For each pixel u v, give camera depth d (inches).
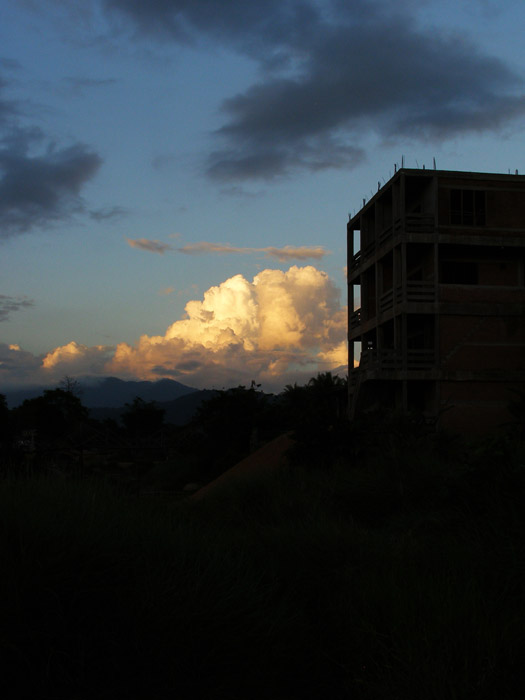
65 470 322.7
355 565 265.3
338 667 185.0
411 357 1280.8
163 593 176.7
